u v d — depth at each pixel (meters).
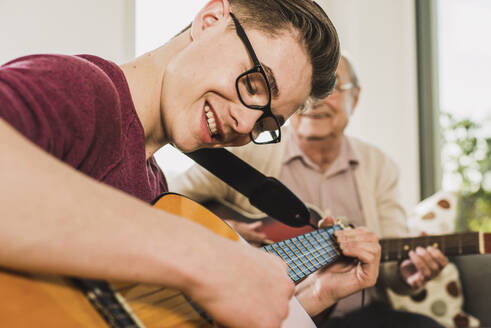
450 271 2.11
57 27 2.28
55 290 0.50
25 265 0.42
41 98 0.52
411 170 3.16
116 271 0.44
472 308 2.10
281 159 1.91
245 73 0.79
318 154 1.95
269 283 0.54
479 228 2.95
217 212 1.59
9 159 0.42
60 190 0.43
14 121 0.48
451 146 3.16
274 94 0.82
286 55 0.81
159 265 0.46
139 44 2.53
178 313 0.59
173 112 0.79
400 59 3.20
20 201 0.41
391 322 1.62
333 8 3.16
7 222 0.40
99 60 0.69
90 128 0.58
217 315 0.50
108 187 0.48
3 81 0.50
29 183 0.42
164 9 2.58
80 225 0.43
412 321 1.63
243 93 0.80
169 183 1.70
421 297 2.04
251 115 0.81
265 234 1.54
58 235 0.42
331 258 1.03
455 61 3.19
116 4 2.42
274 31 0.81
